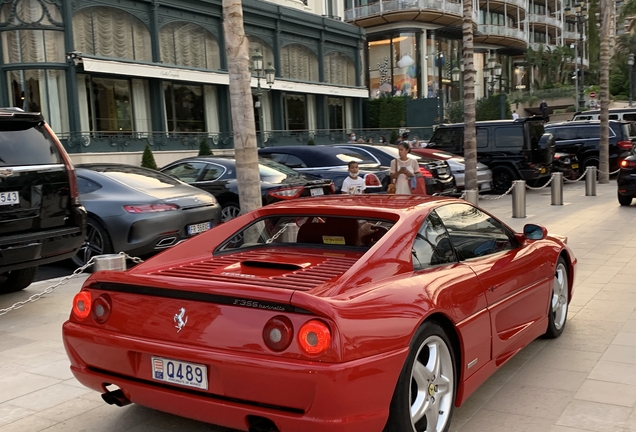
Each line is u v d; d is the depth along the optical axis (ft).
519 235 15.79
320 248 13.10
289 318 9.11
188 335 9.80
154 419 12.60
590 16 216.95
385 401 9.43
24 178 19.61
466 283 11.85
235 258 12.97
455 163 51.85
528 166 57.62
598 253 29.25
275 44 105.40
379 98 139.64
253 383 9.17
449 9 159.53
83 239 21.57
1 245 18.71
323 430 8.86
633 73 184.24
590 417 12.20
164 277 10.51
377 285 10.27
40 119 20.83
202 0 90.48
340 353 8.86
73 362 11.32
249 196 24.49
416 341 10.06
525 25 208.44
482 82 196.34
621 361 15.25
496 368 13.12
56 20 73.41
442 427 10.96
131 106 84.17
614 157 70.95
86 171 27.04
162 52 86.48
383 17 158.61
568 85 192.95
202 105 94.89
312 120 116.88
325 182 34.60
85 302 11.10
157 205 25.85
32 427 12.39
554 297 16.98
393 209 12.72
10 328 19.12
